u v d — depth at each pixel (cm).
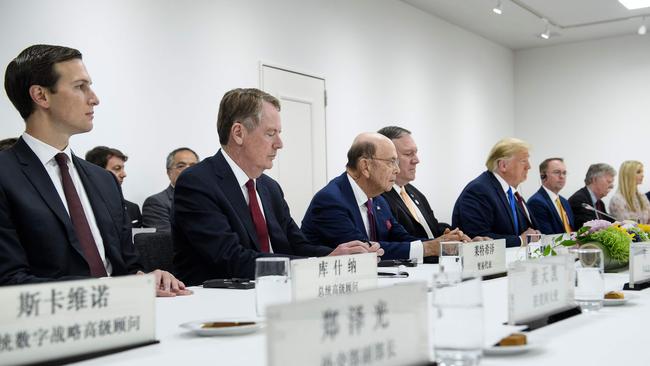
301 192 577
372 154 309
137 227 423
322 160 604
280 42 560
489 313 135
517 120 975
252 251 232
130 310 105
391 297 81
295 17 577
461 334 85
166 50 460
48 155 209
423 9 759
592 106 924
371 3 677
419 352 84
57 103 208
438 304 87
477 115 872
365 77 665
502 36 891
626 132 902
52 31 388
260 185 269
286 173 561
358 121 654
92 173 224
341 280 142
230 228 241
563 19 819
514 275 118
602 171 771
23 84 207
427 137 765
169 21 463
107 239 217
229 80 509
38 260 196
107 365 94
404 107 725
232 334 116
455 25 828
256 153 254
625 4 754
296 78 575
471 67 862
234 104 254
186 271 247
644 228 266
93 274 205
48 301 95
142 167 438
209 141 490
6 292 91
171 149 459
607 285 195
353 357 76
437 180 782
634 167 771
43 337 94
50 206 200
